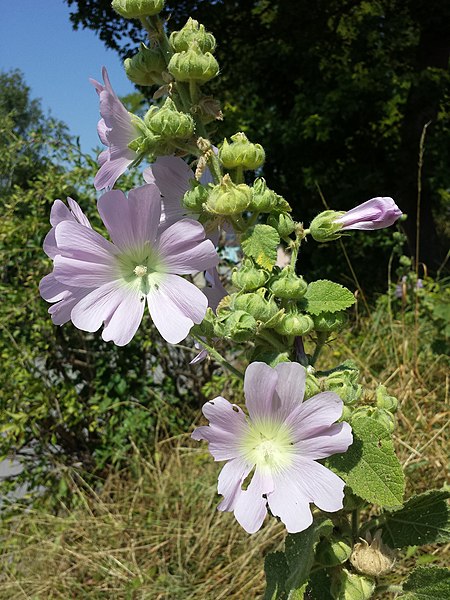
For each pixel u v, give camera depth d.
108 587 3.21
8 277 4.53
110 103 1.18
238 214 1.15
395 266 8.55
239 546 3.26
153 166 1.29
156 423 4.44
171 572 3.26
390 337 4.63
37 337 4.22
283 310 1.09
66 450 4.46
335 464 1.08
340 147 9.21
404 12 9.15
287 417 1.03
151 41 1.26
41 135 4.44
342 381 1.10
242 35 9.14
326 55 9.38
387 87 8.97
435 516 1.22
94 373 4.56
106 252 1.12
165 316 1.11
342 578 1.14
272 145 9.27
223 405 1.04
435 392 3.96
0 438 4.08
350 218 1.23
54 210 1.18
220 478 1.05
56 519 3.69
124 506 3.66
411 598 1.22
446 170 8.45
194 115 1.22
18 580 3.34
